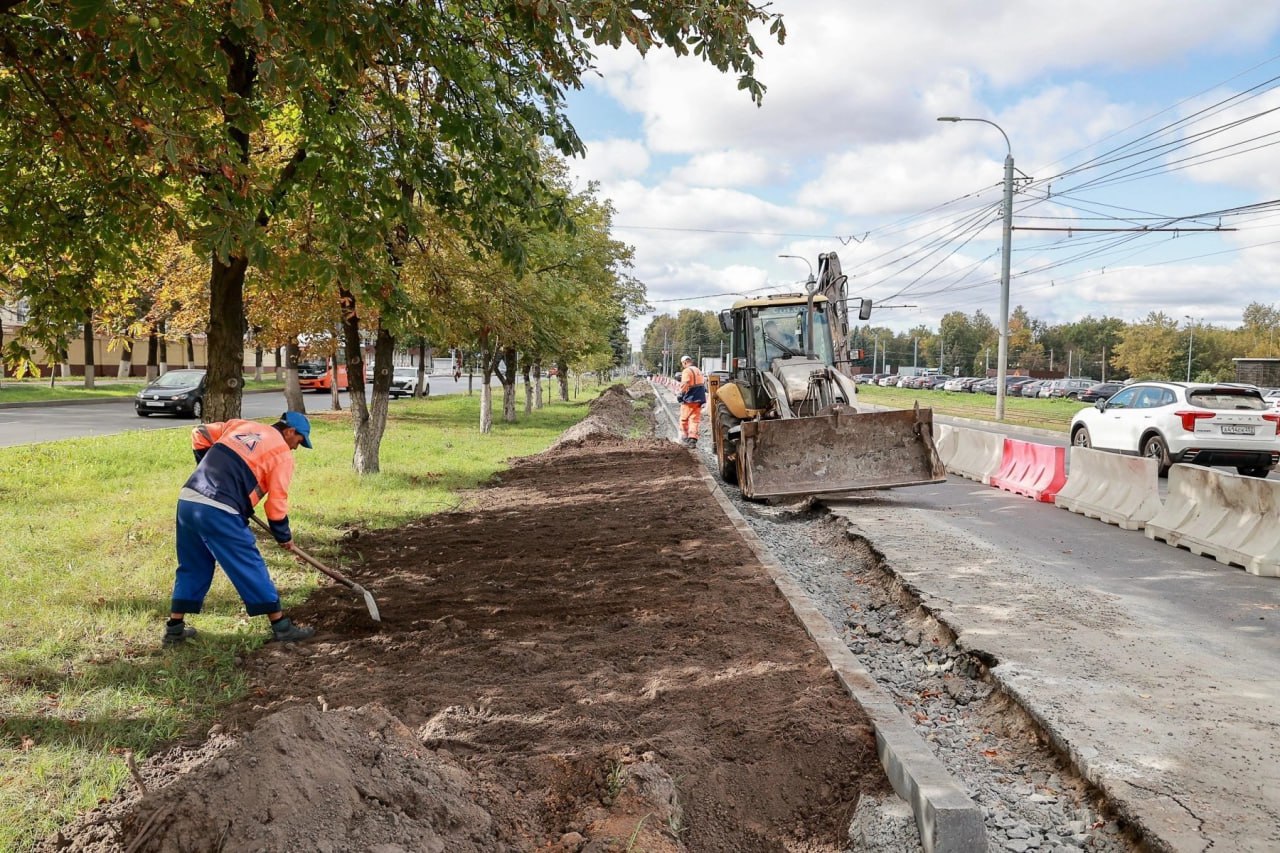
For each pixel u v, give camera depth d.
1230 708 4.73
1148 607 6.74
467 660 5.13
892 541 9.20
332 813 2.82
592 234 21.45
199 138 5.00
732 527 9.34
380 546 8.57
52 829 3.18
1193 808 3.66
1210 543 8.55
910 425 11.92
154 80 4.86
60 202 6.78
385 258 8.08
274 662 5.08
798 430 11.85
